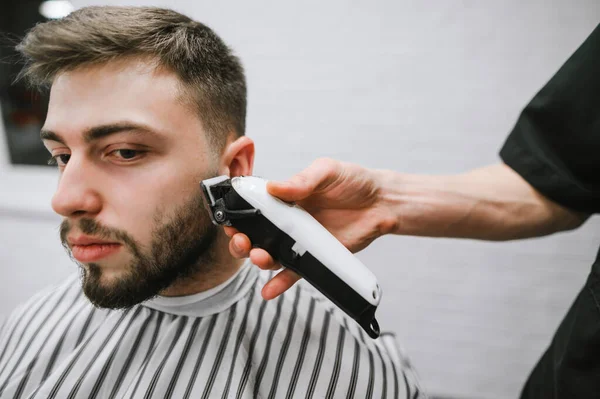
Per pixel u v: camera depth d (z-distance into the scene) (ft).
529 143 1.71
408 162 3.00
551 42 2.57
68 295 1.86
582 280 2.88
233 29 2.98
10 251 3.91
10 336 1.79
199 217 1.37
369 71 2.87
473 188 1.77
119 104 1.15
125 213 1.22
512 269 3.00
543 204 1.76
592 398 1.38
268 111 3.10
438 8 2.66
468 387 3.33
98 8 1.33
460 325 3.21
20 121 3.96
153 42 1.20
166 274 1.35
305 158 3.15
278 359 1.49
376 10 2.75
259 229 1.17
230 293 1.62
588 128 1.49
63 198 1.16
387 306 3.31
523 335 3.10
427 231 1.81
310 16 2.85
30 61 1.23
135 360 1.54
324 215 1.70
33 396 1.46
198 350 1.50
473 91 2.76
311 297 1.78
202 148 1.34
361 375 1.49
